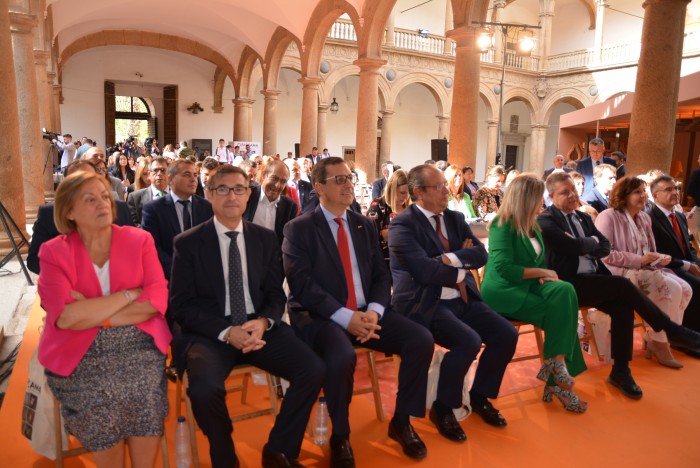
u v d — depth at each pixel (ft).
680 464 9.78
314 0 50.19
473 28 31.83
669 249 16.26
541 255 13.07
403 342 10.17
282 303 10.23
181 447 8.82
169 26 67.92
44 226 10.89
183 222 13.38
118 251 8.13
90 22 64.59
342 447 9.32
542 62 81.35
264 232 10.43
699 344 13.28
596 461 9.80
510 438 10.55
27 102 28.12
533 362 14.49
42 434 8.96
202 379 8.44
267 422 10.90
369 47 42.80
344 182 10.90
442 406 10.72
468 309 11.82
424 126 91.09
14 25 27.43
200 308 9.66
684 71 67.21
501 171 23.30
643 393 12.69
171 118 80.02
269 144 64.23
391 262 12.47
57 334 7.75
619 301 12.77
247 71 72.33
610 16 81.87
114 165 44.57
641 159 21.43
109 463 7.82
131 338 8.10
